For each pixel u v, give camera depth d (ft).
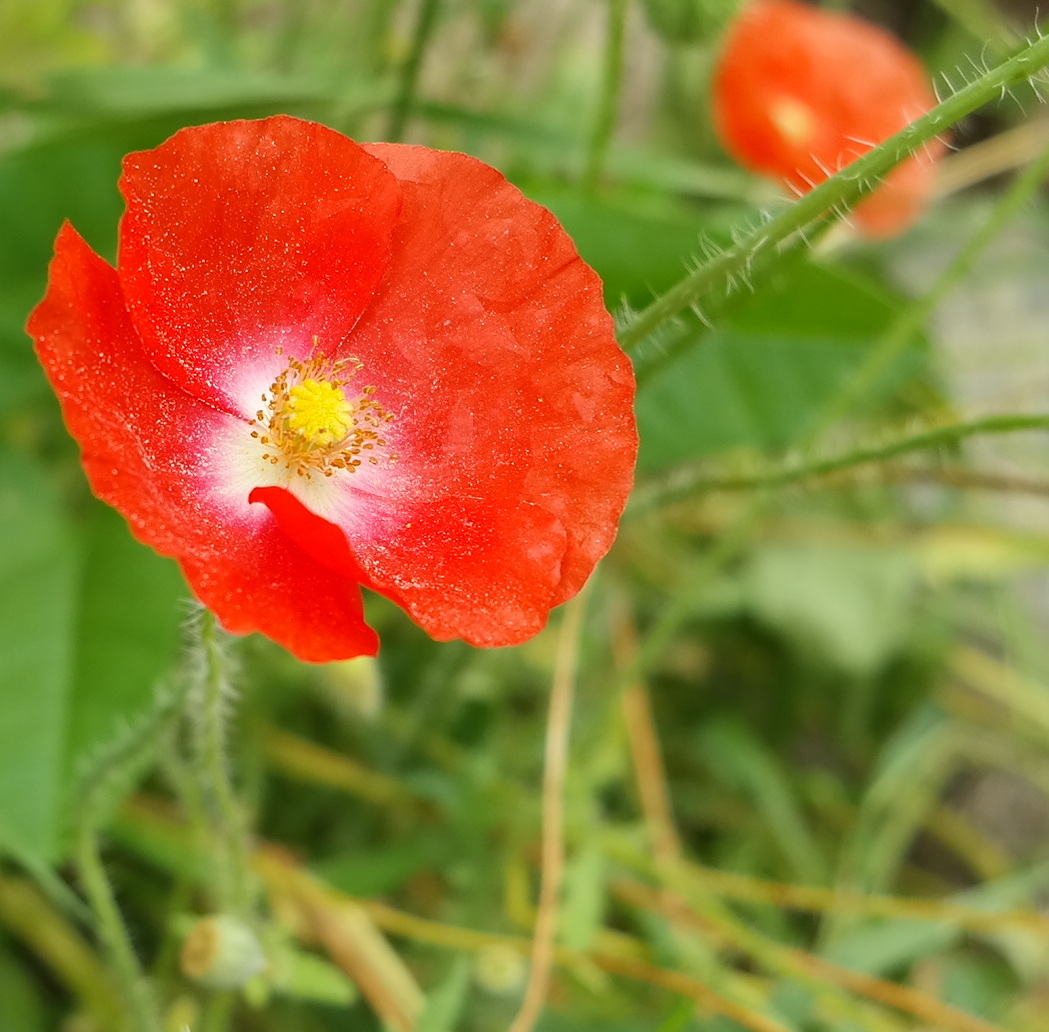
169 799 1.17
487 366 0.87
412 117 1.20
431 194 0.86
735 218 1.34
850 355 1.16
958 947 1.38
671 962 1.14
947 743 1.48
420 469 0.89
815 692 1.48
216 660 0.85
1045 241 1.80
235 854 0.95
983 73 0.88
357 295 0.88
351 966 1.09
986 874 1.40
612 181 1.37
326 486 0.89
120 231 0.81
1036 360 1.64
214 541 0.83
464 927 1.14
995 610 1.57
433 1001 0.97
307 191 0.85
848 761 1.55
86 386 0.79
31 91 1.14
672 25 1.18
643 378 0.99
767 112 1.28
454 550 0.87
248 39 1.41
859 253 1.65
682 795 1.37
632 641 1.32
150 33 1.39
